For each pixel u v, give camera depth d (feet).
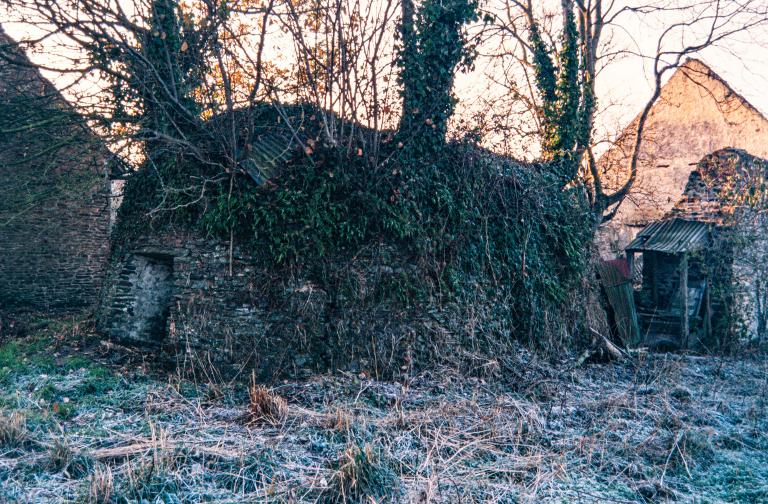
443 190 32.22
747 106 68.28
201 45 30.14
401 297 29.60
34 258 50.57
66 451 16.07
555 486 17.01
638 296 59.77
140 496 14.11
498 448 19.77
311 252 28.53
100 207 55.77
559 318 37.73
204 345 28.43
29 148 37.09
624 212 80.07
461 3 31.78
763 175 51.44
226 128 29.81
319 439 18.99
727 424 24.70
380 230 29.86
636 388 29.07
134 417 21.02
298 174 29.73
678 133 75.87
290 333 27.81
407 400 24.57
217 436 18.89
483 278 33.40
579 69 48.67
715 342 49.34
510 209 36.83
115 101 31.27
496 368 29.45
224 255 28.86
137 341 33.30
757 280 51.78
